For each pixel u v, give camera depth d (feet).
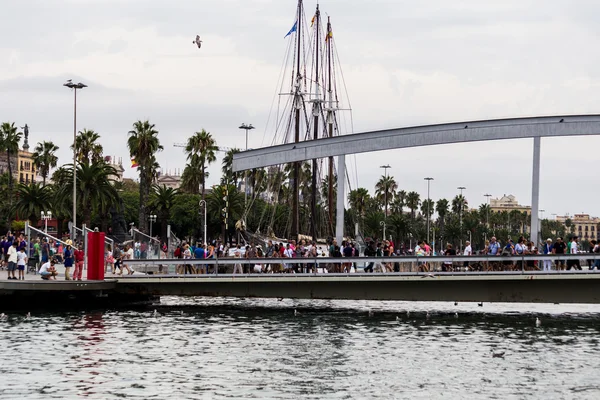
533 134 150.82
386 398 81.10
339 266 156.35
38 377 89.10
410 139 159.43
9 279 148.97
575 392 84.94
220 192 407.85
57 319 139.33
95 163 308.81
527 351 110.83
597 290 140.26
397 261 145.79
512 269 147.54
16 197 471.21
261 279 149.59
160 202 418.92
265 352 107.86
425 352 109.29
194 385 86.22
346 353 107.86
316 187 278.67
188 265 171.73
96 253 152.87
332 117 298.15
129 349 108.47
